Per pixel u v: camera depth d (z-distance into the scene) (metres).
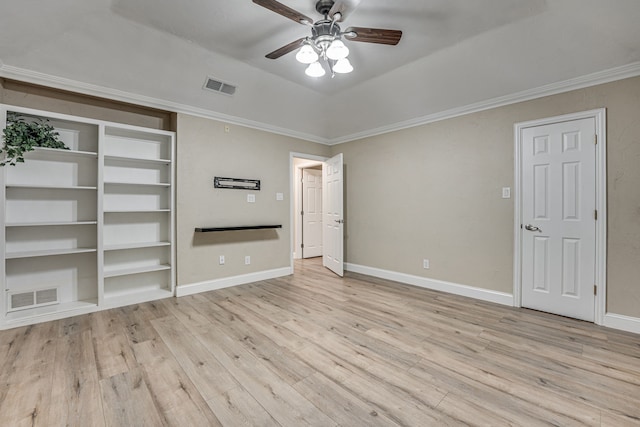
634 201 2.53
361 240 4.73
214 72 3.19
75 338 2.42
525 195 3.10
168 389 1.76
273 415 1.55
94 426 1.46
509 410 1.58
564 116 2.84
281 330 2.58
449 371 1.96
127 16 2.40
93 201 3.17
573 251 2.83
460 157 3.58
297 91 3.79
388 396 1.70
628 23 2.15
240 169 4.08
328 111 4.38
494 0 2.18
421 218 3.96
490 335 2.48
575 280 2.82
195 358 2.11
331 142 5.17
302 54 2.18
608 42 2.35
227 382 1.83
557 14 2.25
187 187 3.61
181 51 2.84
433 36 2.64
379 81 3.52
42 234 2.93
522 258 3.13
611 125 2.62
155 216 3.61
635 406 1.61
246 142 4.14
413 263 4.05
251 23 2.50
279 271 4.53
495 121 3.29
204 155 3.75
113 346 2.28
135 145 3.45
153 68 2.95
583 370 1.96
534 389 1.76
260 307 3.16
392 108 3.90
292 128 4.57
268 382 1.83
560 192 2.89
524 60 2.71
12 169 2.77
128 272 3.22
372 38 2.09
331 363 2.05
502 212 3.25
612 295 2.63
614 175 2.61
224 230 3.77
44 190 2.93
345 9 1.90
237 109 3.83
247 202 4.16
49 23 2.25
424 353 2.19
